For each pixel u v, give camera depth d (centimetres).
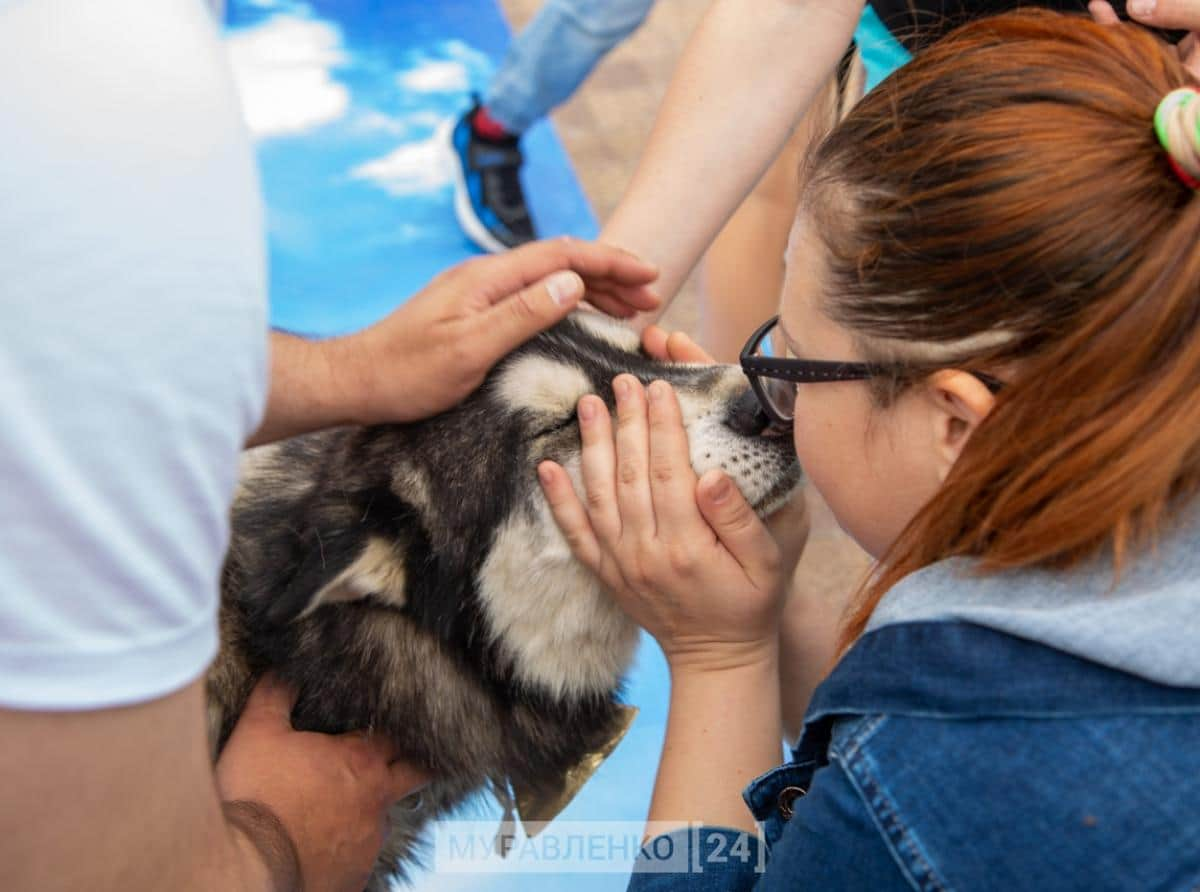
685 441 212
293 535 246
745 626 211
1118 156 136
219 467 125
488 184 500
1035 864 133
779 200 332
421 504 247
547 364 253
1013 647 139
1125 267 134
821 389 172
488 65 608
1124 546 139
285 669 240
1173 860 129
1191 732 134
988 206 140
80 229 106
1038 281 138
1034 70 146
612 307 270
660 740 363
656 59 620
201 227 114
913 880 138
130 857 141
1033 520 139
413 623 250
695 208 268
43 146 105
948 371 150
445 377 222
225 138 117
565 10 464
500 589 252
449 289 226
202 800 150
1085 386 135
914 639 146
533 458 250
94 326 108
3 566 112
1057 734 135
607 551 221
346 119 568
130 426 113
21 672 117
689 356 276
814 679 284
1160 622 133
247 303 120
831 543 392
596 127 573
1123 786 132
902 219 149
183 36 115
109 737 126
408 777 251
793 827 156
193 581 128
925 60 161
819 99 296
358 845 235
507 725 265
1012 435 139
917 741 141
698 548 205
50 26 106
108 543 116
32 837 128
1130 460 133
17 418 108
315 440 268
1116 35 150
